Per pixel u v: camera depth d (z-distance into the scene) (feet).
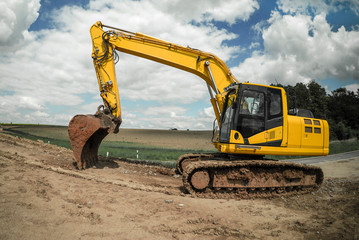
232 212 19.99
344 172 45.52
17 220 13.35
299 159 76.28
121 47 33.50
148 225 15.67
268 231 16.47
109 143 148.77
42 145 48.11
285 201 24.64
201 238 14.55
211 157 37.78
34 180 21.18
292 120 27.58
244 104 26.58
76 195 19.49
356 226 17.63
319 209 21.90
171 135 205.77
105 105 33.32
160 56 33.32
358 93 211.20
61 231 13.15
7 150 34.32
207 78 33.35
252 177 25.64
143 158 78.48
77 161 29.89
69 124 30.17
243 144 25.79
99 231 13.89
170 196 22.72
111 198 19.93
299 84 165.99
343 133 159.22
